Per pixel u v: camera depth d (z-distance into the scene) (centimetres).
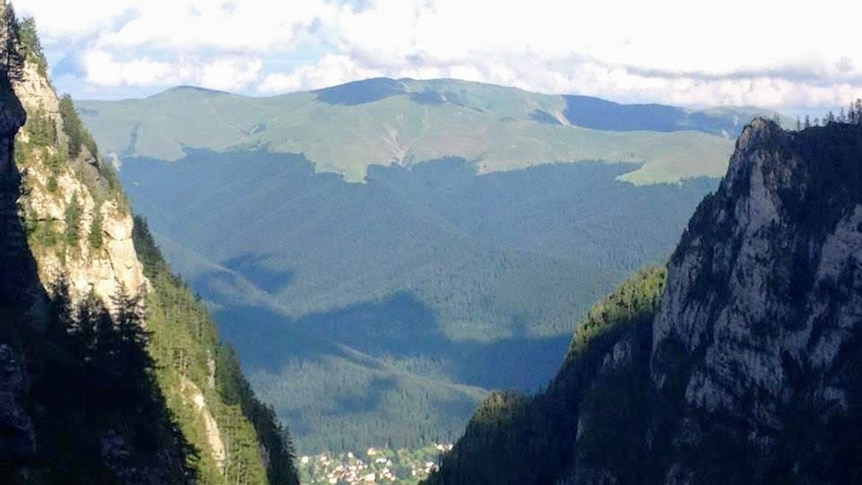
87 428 12288
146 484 12519
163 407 15812
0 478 10262
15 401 11250
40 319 14850
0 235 15338
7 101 16638
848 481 17875
